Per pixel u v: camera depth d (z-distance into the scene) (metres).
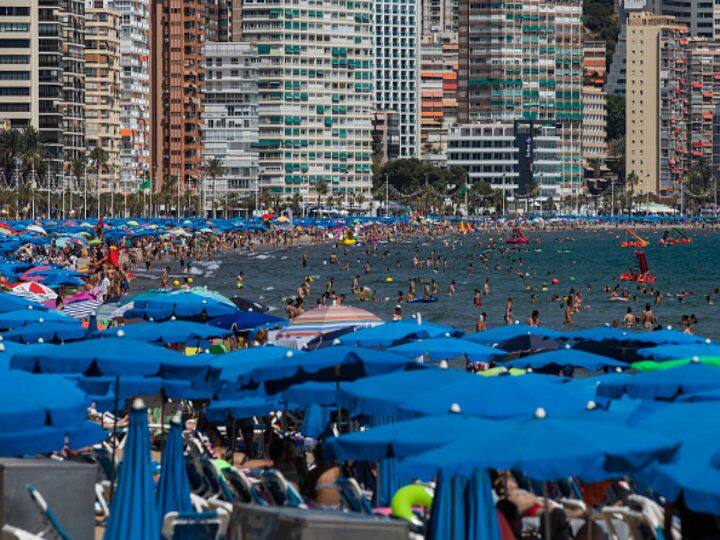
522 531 55.06
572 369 96.50
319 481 63.06
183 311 117.62
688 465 41.47
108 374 62.97
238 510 44.34
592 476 42.25
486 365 126.12
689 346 86.75
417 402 54.62
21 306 108.31
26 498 48.88
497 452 42.84
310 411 82.88
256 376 65.88
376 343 91.12
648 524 51.22
